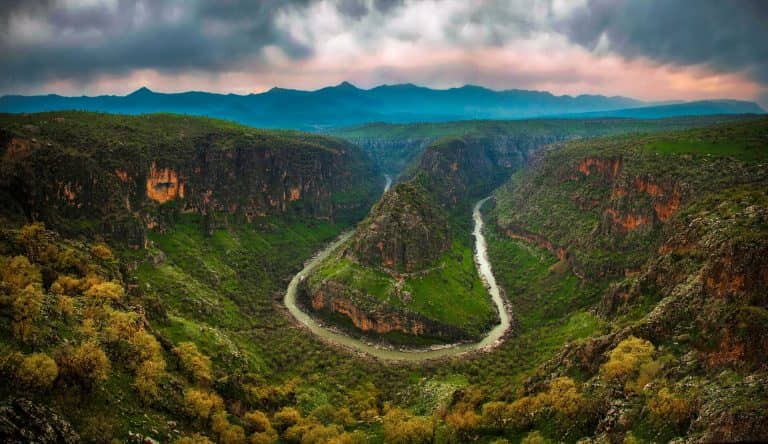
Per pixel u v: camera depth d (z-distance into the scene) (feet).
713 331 333.01
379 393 564.71
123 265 561.43
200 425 348.59
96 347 316.40
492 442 368.68
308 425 424.46
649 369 338.13
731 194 531.09
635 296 497.87
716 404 265.54
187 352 428.56
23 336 284.82
